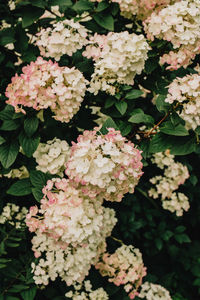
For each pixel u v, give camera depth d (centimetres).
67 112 112
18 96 109
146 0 125
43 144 120
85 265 123
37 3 121
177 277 168
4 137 117
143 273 137
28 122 113
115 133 108
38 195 112
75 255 120
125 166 104
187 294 167
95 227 107
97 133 114
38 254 119
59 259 118
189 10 115
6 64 134
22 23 122
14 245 124
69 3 124
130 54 114
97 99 122
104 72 116
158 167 160
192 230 185
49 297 135
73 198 105
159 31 118
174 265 172
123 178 104
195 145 114
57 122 122
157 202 165
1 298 121
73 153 106
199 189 166
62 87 108
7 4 132
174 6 118
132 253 137
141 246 169
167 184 152
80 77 109
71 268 121
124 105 117
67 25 117
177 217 163
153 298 138
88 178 102
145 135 121
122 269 132
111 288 137
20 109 111
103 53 115
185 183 160
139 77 129
